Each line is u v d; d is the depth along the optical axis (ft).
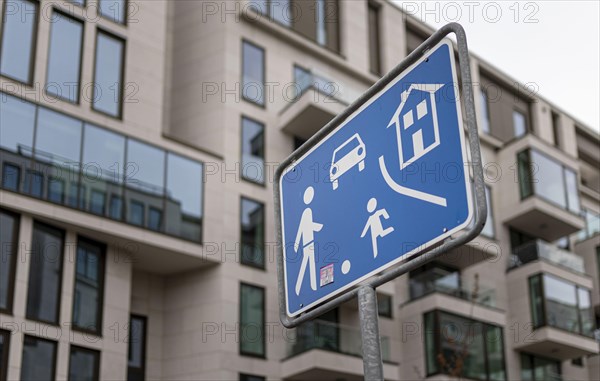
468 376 89.86
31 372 66.13
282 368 81.82
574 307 104.53
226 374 77.56
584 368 112.68
